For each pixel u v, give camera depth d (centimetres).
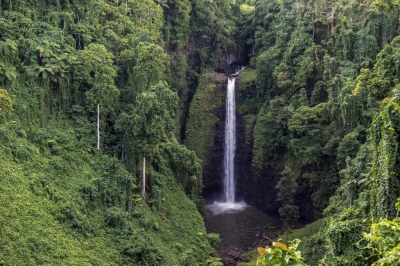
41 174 2686
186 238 3206
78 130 3197
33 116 2984
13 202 2330
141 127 3016
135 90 3512
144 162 3120
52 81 3188
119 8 3966
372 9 3622
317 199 3716
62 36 3303
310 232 3378
